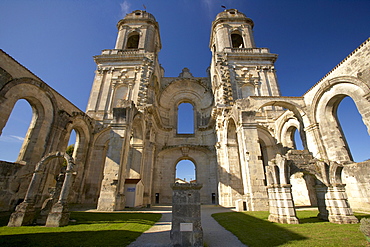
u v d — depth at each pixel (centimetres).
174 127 3175
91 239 638
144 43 3222
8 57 1439
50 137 1744
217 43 3356
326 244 563
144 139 2272
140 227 838
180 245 539
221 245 596
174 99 3409
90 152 2320
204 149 2838
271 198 1009
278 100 1995
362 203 1320
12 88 1459
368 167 1288
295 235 670
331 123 1705
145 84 2669
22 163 1493
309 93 1909
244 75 2816
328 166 980
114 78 2809
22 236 677
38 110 1706
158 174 2738
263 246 563
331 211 920
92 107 2598
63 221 880
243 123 1689
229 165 2023
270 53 2939
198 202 587
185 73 3619
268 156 2331
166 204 2431
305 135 1902
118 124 1716
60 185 1056
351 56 1434
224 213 1367
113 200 1455
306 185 1919
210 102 3294
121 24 3519
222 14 3600
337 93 1586
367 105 1309
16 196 1417
